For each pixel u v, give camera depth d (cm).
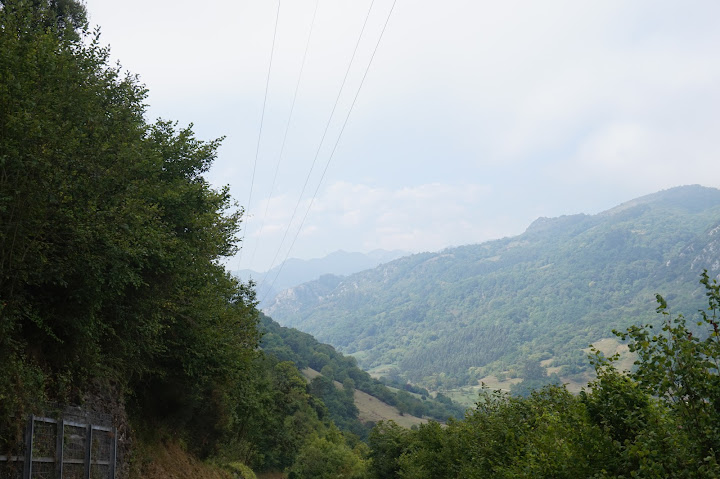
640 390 984
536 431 1595
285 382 8631
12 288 1208
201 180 2330
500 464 1730
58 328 1469
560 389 1769
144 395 2392
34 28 1527
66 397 1489
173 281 1891
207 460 3219
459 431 2655
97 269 1350
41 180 1171
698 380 838
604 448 1028
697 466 823
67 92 1348
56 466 1377
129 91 1970
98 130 1426
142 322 1812
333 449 8388
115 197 1430
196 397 2625
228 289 2598
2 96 1127
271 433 7581
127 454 1962
